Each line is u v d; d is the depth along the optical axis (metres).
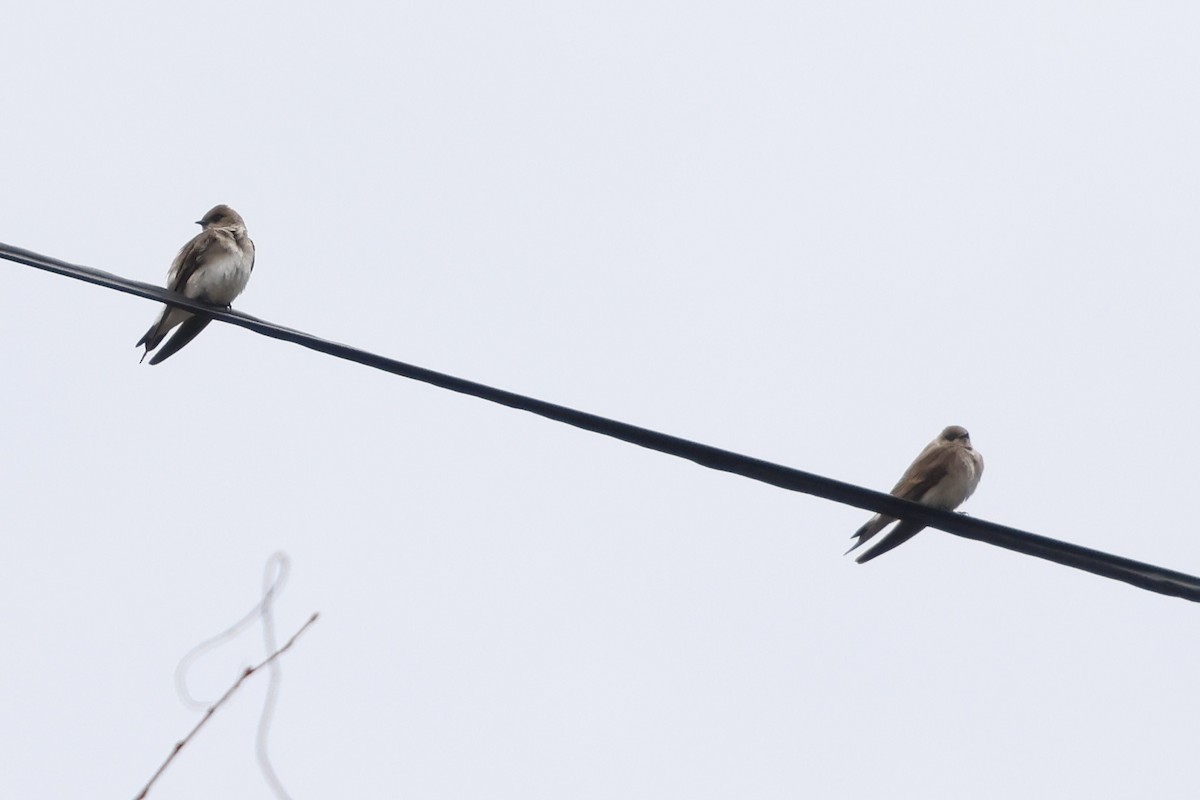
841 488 10.97
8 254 12.14
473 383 11.06
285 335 11.84
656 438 10.90
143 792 6.71
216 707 7.11
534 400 10.92
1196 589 10.50
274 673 7.29
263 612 7.45
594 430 10.91
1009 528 10.84
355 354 11.47
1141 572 10.60
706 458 10.85
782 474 10.88
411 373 11.28
